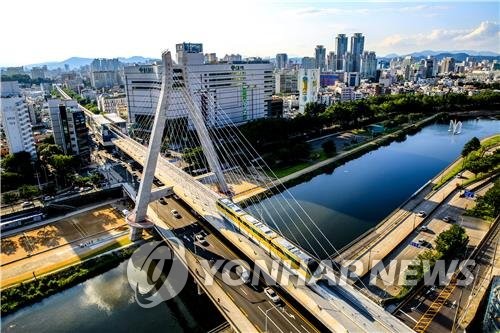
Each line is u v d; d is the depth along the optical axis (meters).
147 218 104.38
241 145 187.00
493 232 100.62
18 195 125.56
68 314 78.38
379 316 59.91
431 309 72.19
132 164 175.62
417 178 154.38
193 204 104.00
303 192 139.25
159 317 76.31
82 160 172.62
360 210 122.62
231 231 88.12
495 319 63.38
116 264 95.50
